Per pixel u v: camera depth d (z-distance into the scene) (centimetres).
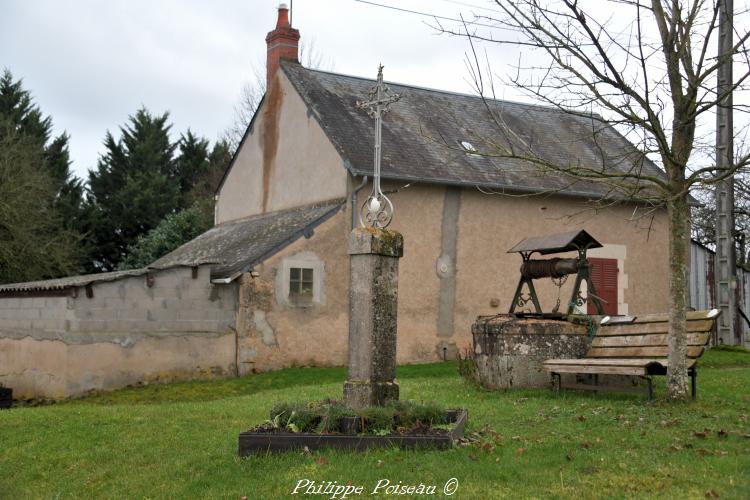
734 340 1930
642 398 1052
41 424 1019
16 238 2728
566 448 742
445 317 1928
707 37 944
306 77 2152
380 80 923
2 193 2698
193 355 1694
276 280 1780
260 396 1268
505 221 2019
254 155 2327
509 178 2005
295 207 2069
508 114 2348
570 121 2419
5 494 741
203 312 1709
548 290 2056
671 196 975
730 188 1903
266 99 2264
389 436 739
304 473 675
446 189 1945
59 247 2938
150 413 1080
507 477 650
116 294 1619
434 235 1923
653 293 2197
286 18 2250
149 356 1648
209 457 781
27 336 1691
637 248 2183
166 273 1677
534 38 996
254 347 1752
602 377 1175
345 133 1922
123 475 764
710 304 2308
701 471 647
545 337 1195
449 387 1245
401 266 1880
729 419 873
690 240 2273
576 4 930
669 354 1005
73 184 3734
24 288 1683
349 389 827
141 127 3900
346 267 1861
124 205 3644
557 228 2086
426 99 2255
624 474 647
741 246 2986
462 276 1956
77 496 717
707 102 948
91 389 1580
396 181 1883
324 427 755
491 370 1201
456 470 669
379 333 830
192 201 3812
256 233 2033
